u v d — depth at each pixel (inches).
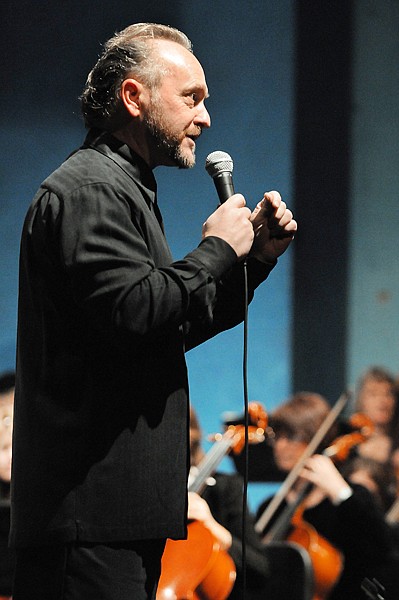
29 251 122.3
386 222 437.7
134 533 117.3
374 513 267.6
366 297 435.5
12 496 121.8
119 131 127.7
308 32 438.6
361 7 440.8
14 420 123.7
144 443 118.9
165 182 429.7
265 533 275.7
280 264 434.3
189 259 119.6
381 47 440.1
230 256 121.6
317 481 271.7
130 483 117.7
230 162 139.8
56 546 118.0
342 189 437.4
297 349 430.6
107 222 117.4
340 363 430.6
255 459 286.4
